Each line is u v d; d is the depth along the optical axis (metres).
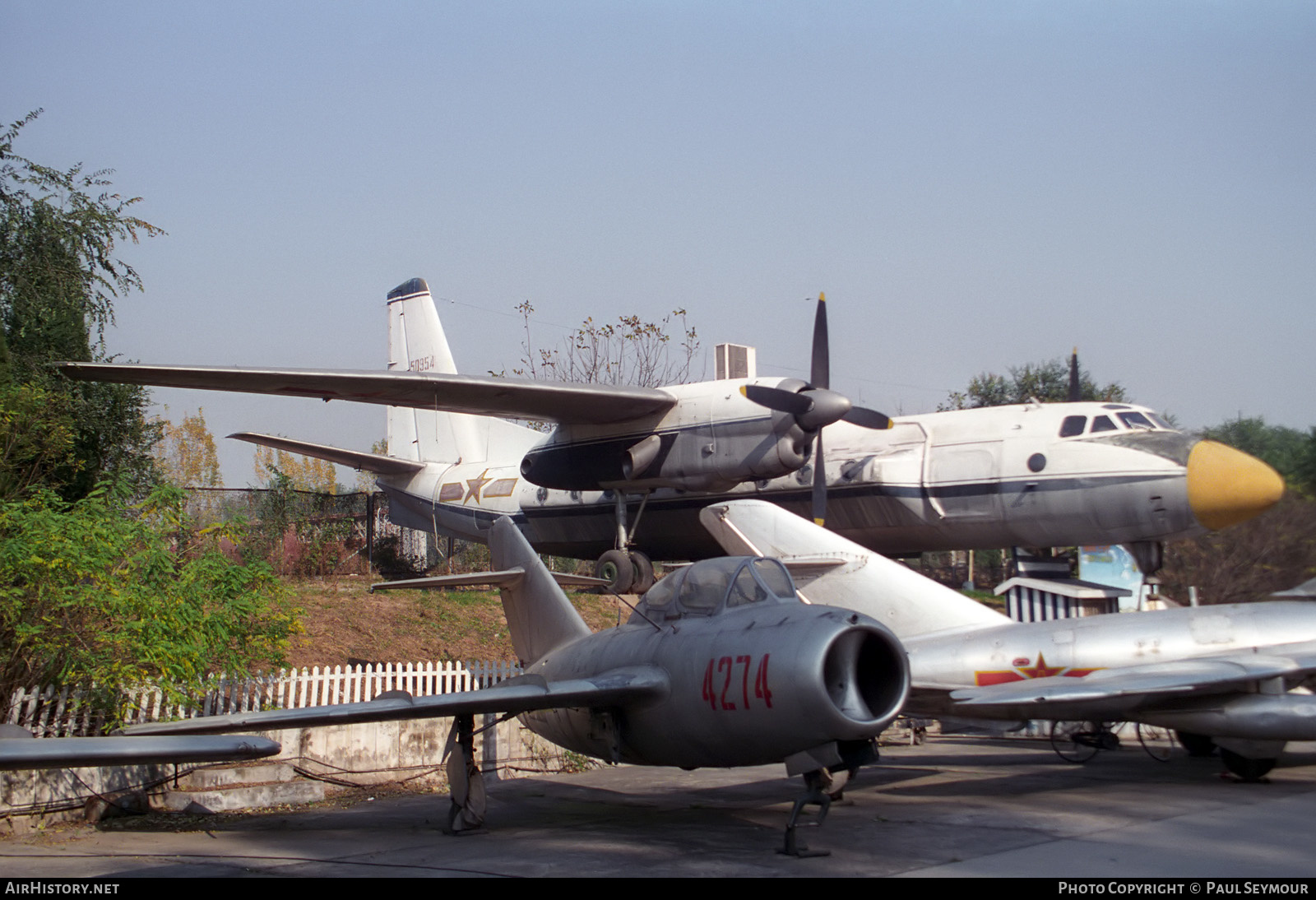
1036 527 17.91
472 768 10.46
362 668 16.69
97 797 11.40
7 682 11.55
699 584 10.30
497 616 20.44
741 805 11.81
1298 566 22.27
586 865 8.51
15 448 15.76
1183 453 16.70
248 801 12.19
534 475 23.03
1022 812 10.37
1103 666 12.23
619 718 10.46
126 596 11.23
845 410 18.75
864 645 9.23
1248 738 11.18
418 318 29.50
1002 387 40.22
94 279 22.44
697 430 20.28
